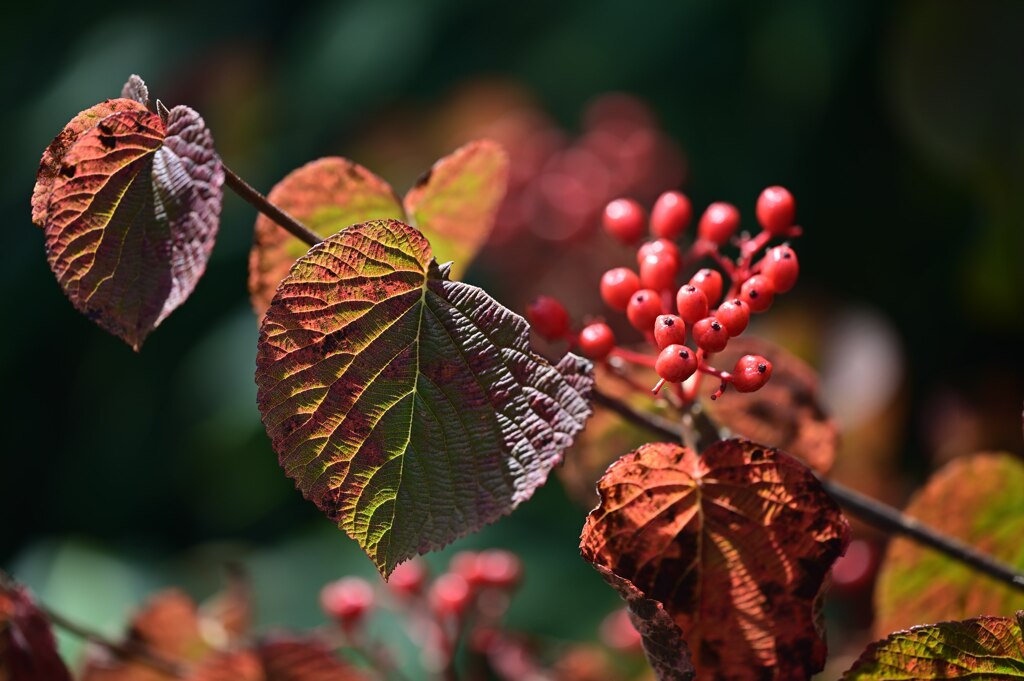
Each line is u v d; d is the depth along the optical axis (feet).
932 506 2.17
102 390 6.39
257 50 6.30
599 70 5.23
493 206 2.17
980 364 4.56
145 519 6.27
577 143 4.55
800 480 1.86
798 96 4.61
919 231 4.72
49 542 4.55
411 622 2.71
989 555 2.17
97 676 2.37
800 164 4.78
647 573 1.89
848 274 4.83
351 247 1.81
